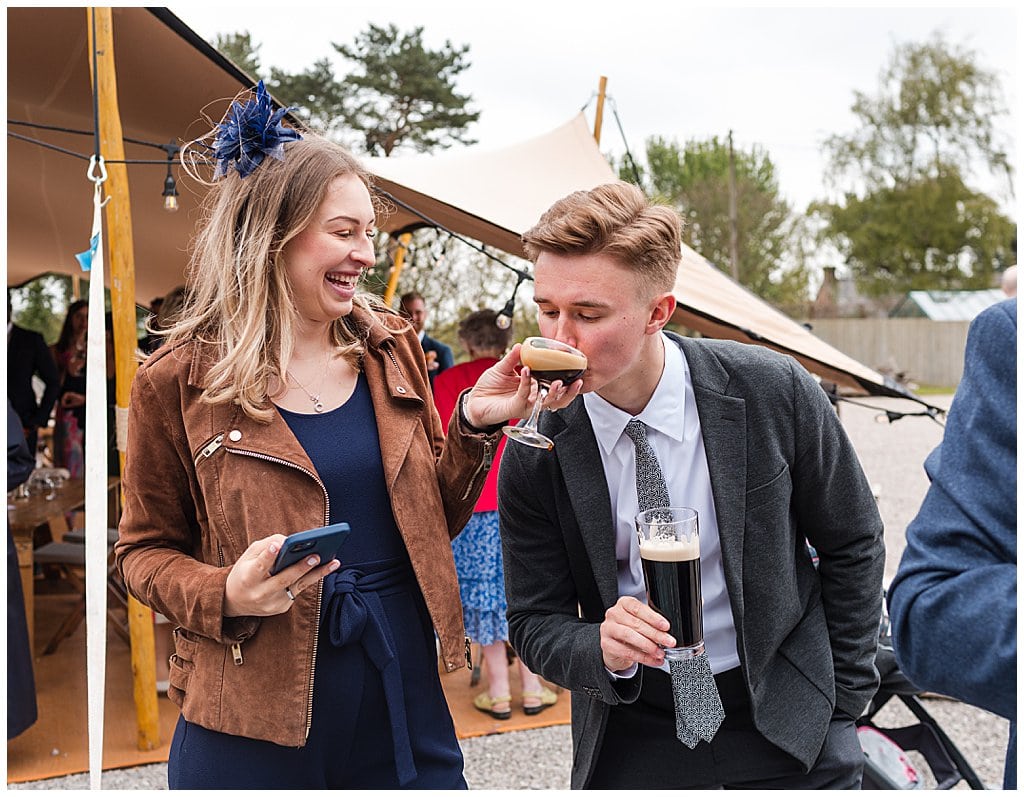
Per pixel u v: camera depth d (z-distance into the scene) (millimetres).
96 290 2732
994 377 1022
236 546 1712
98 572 2551
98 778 2510
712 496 1817
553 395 1642
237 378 1718
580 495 1823
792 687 1835
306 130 2021
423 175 4504
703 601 1833
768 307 5145
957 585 965
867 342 30609
